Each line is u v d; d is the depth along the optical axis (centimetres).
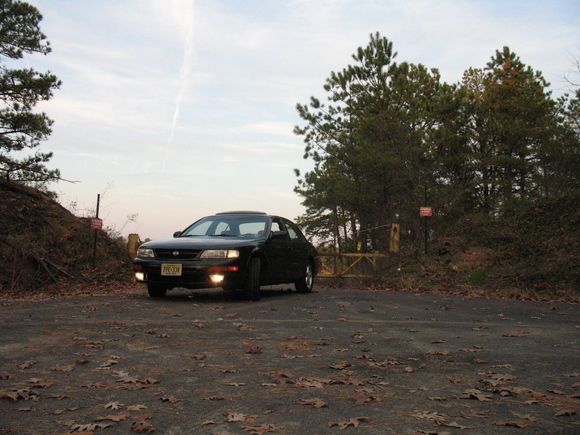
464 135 2730
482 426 334
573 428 332
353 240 2498
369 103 2517
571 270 1411
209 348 575
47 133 1684
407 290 1424
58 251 1457
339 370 483
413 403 382
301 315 855
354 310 941
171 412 356
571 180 2080
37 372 461
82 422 335
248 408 366
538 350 588
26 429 321
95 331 666
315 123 2653
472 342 638
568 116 2436
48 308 885
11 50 1719
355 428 328
